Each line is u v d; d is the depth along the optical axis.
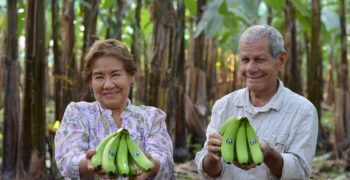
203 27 5.82
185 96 7.19
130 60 2.92
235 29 6.78
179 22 6.00
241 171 3.17
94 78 2.91
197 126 7.57
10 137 5.33
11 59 5.29
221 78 10.65
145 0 6.34
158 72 5.71
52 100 10.72
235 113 3.23
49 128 5.83
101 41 2.92
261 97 3.15
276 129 3.12
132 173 2.69
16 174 5.27
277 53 3.04
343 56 7.15
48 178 5.44
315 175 6.50
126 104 3.02
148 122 2.98
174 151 7.12
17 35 5.31
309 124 3.08
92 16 5.62
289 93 3.17
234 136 2.86
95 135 2.93
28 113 5.16
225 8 5.68
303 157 3.04
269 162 2.95
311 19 6.84
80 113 2.96
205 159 3.08
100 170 2.65
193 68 7.59
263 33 3.02
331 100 12.20
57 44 5.71
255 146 2.80
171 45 5.65
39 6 5.07
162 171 2.86
